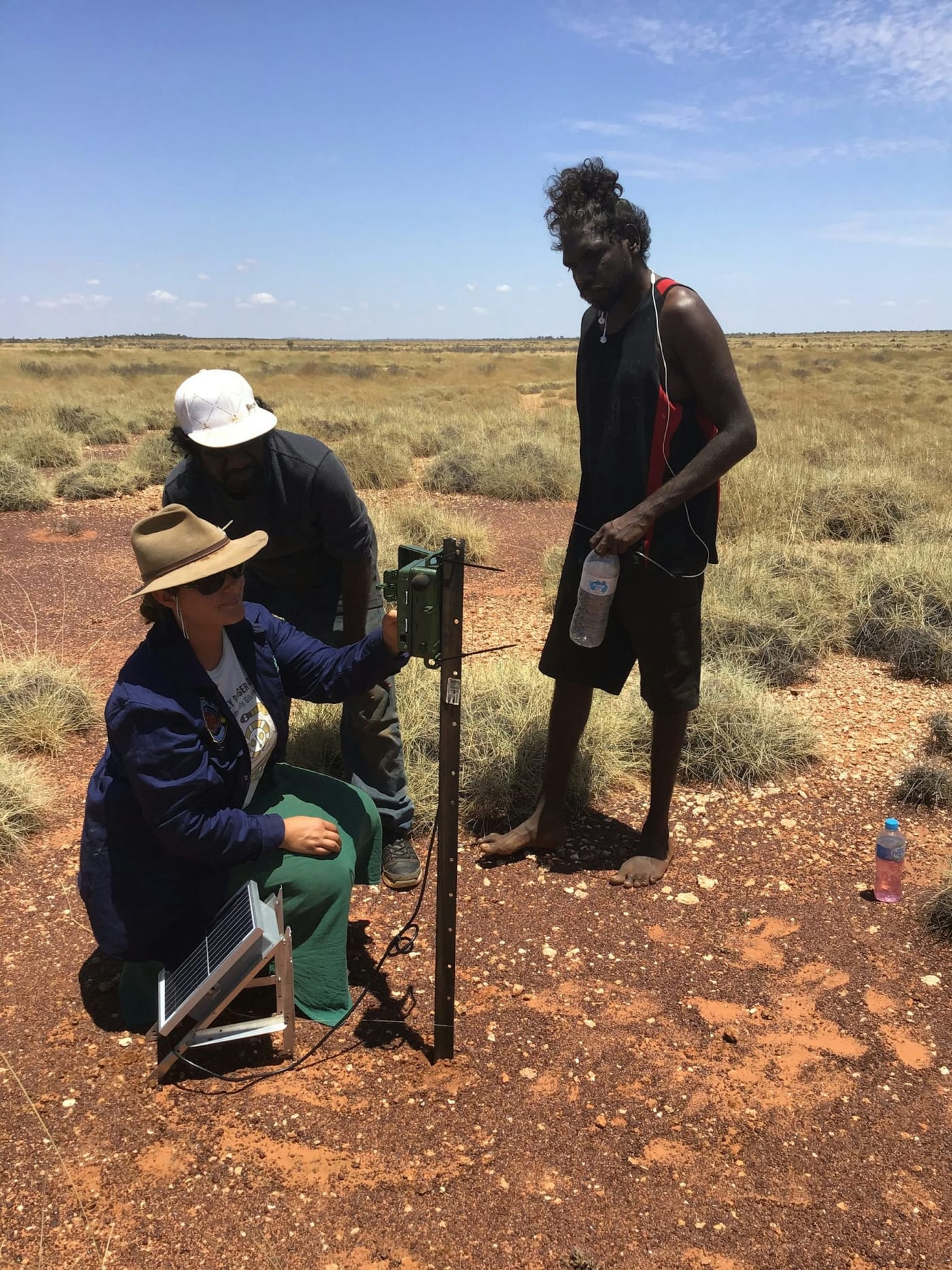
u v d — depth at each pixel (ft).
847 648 20.11
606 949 10.08
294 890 8.47
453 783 7.54
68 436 46.60
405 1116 7.70
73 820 12.65
